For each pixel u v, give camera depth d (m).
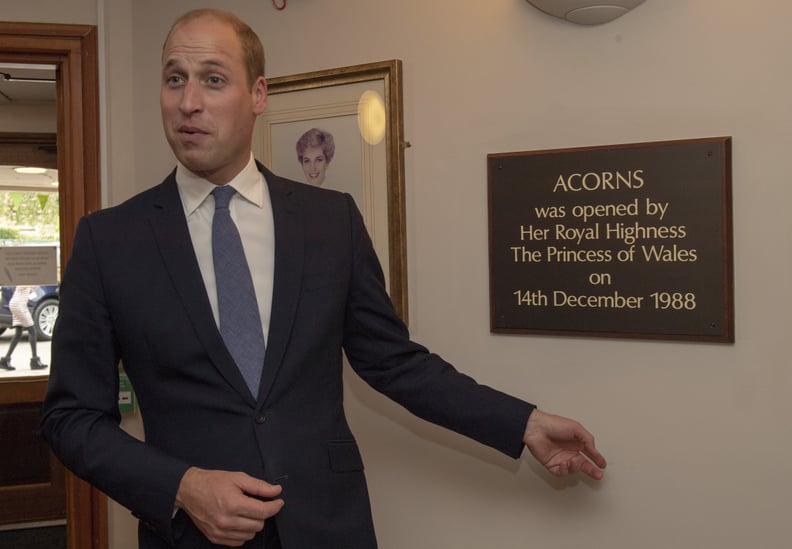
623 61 1.42
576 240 1.47
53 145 2.49
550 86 1.50
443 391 1.28
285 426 1.15
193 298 1.14
